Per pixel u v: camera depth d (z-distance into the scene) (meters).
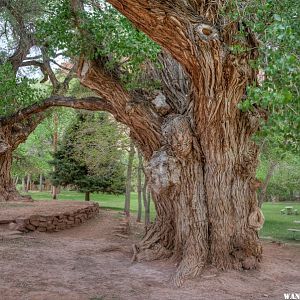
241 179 6.82
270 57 3.67
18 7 11.92
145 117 7.21
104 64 7.18
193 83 6.06
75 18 6.79
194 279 6.06
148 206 13.01
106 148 14.31
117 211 17.11
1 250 7.54
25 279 5.73
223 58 5.51
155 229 7.58
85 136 14.75
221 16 5.45
